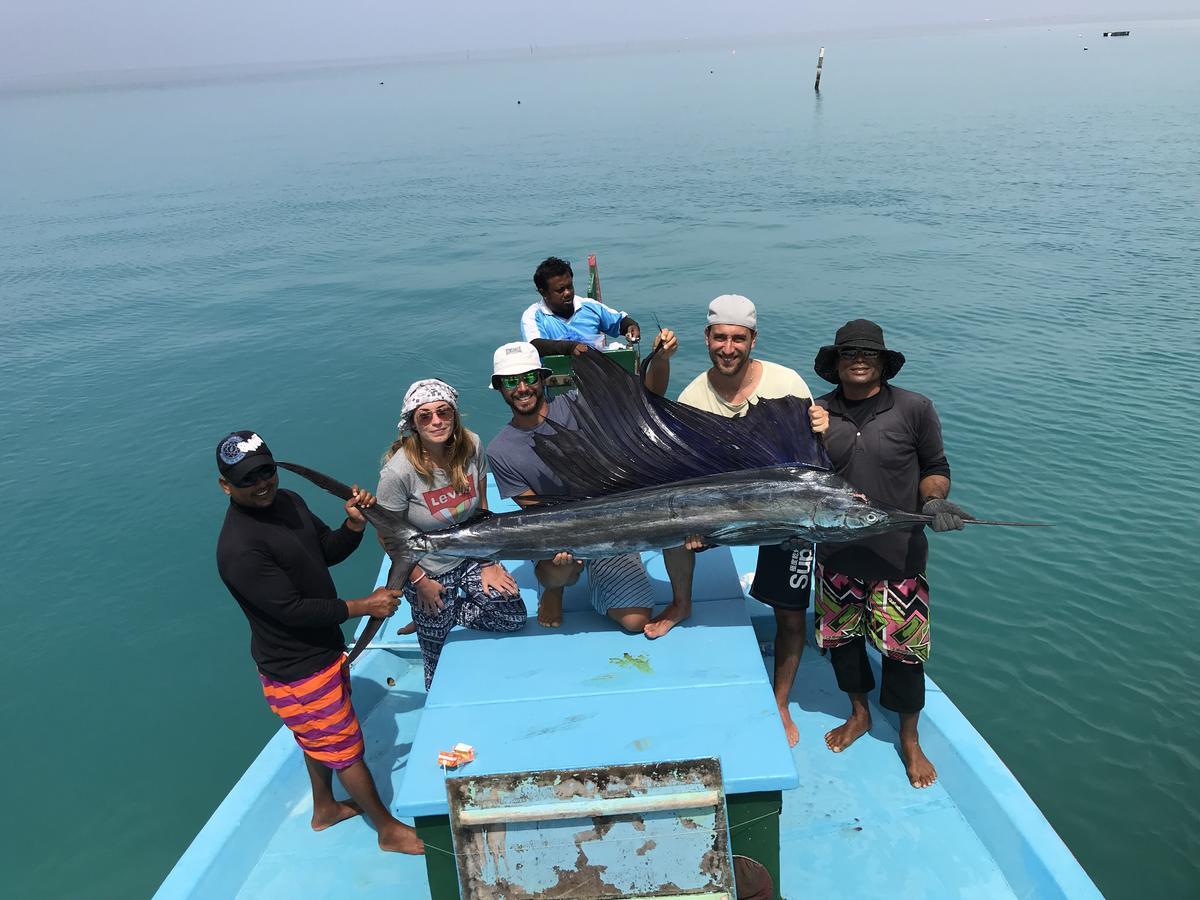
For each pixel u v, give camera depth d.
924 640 3.01
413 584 3.11
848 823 3.12
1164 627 5.65
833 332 11.63
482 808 2.32
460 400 10.14
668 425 2.80
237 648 5.94
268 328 13.24
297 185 29.75
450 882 2.56
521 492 3.13
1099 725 4.94
